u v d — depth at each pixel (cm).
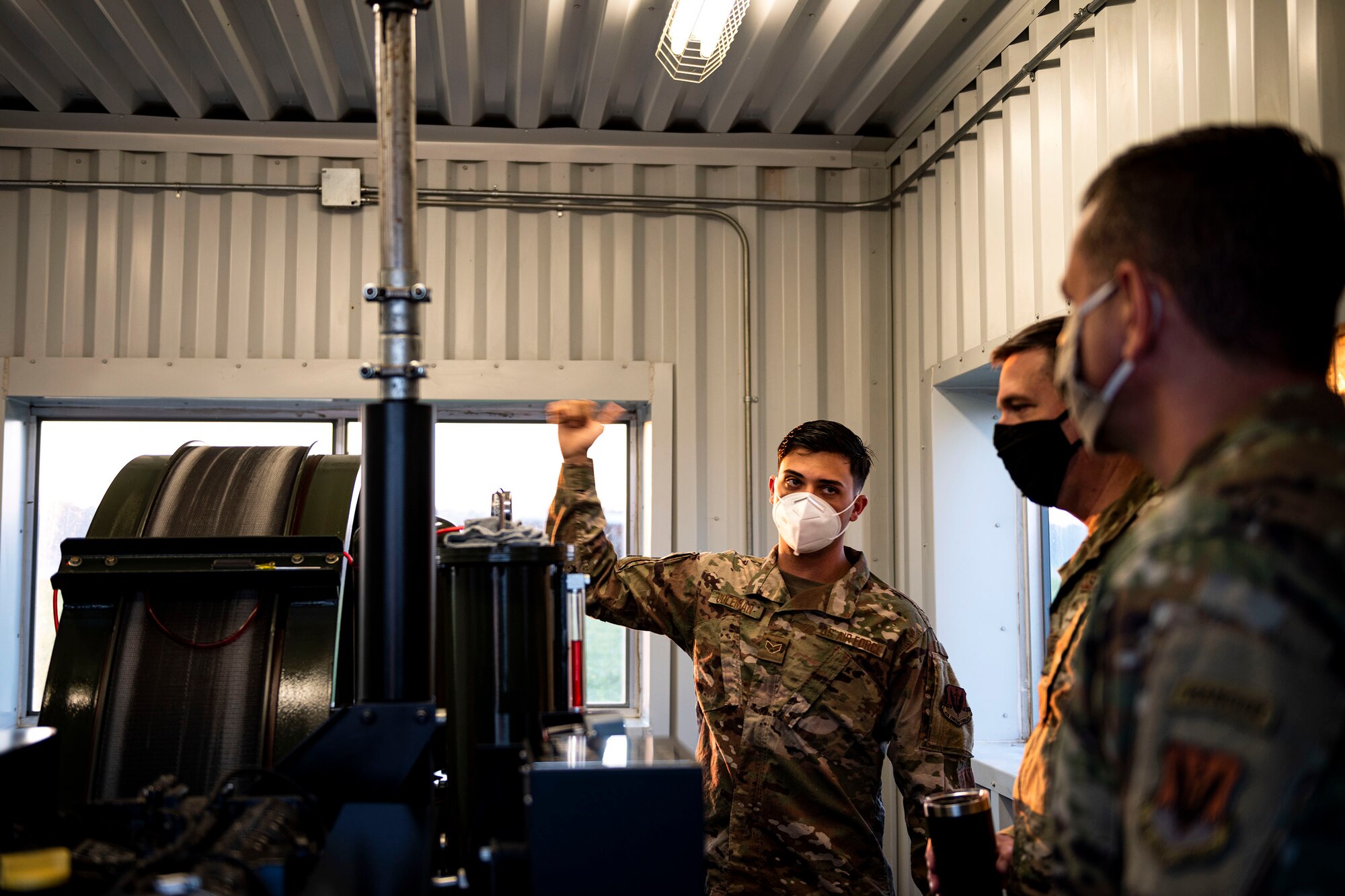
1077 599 143
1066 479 153
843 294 400
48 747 129
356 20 309
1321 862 59
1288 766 60
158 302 370
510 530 131
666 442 382
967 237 336
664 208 390
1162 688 66
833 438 227
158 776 197
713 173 397
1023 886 137
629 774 107
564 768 107
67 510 381
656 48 329
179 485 246
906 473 383
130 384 362
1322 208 76
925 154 371
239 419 391
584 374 379
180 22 316
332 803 119
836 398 397
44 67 340
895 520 391
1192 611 66
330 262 377
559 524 210
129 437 386
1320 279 76
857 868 200
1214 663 64
